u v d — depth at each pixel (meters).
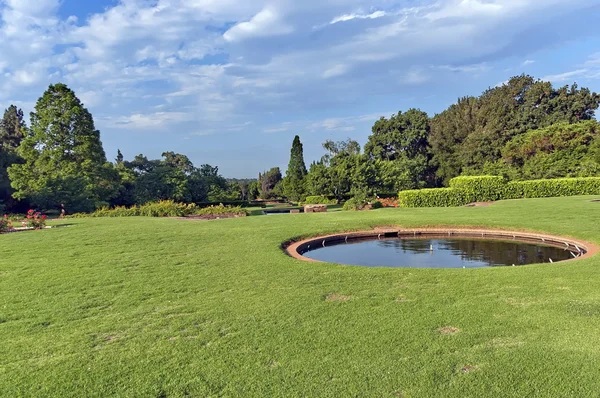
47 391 3.13
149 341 4.00
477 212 15.48
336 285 5.88
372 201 21.72
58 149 27.47
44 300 5.53
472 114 45.25
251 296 5.43
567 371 3.14
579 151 29.66
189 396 2.98
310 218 15.64
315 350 3.66
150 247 9.57
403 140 46.25
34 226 14.88
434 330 4.04
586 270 6.29
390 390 2.97
